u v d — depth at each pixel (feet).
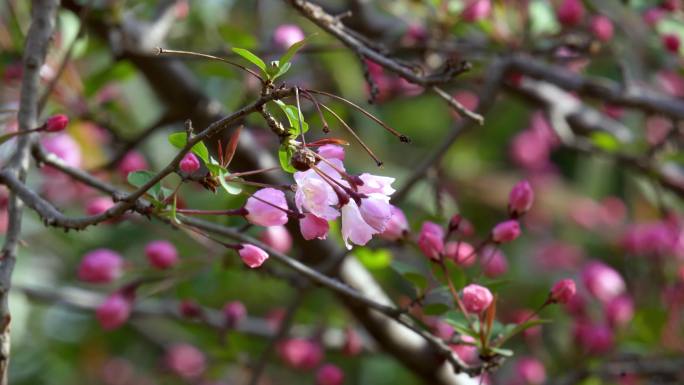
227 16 5.94
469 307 4.36
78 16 5.12
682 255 5.72
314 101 4.08
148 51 5.12
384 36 5.43
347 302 5.16
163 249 5.00
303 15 4.48
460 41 5.38
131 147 5.21
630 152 5.51
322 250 5.12
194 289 5.12
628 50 5.70
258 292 6.09
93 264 4.99
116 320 5.00
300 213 4.15
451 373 5.23
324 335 5.46
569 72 5.47
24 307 5.64
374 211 4.12
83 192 5.52
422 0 5.35
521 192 4.56
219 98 5.46
